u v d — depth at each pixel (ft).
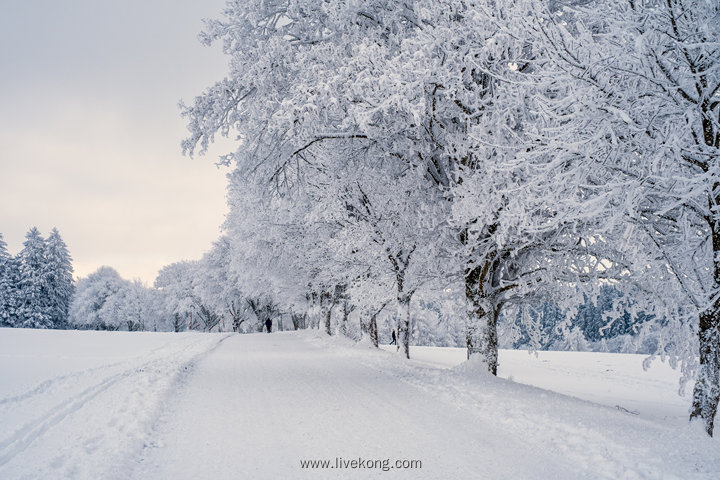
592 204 19.31
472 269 36.42
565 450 17.95
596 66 18.53
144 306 264.52
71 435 18.69
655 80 18.30
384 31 35.12
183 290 246.68
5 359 45.42
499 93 27.96
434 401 27.63
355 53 31.53
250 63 34.50
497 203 28.25
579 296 35.78
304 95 28.71
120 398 26.27
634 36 17.71
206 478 14.88
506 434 20.39
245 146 37.47
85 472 14.26
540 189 22.17
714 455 16.34
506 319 45.96
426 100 31.35
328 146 41.11
